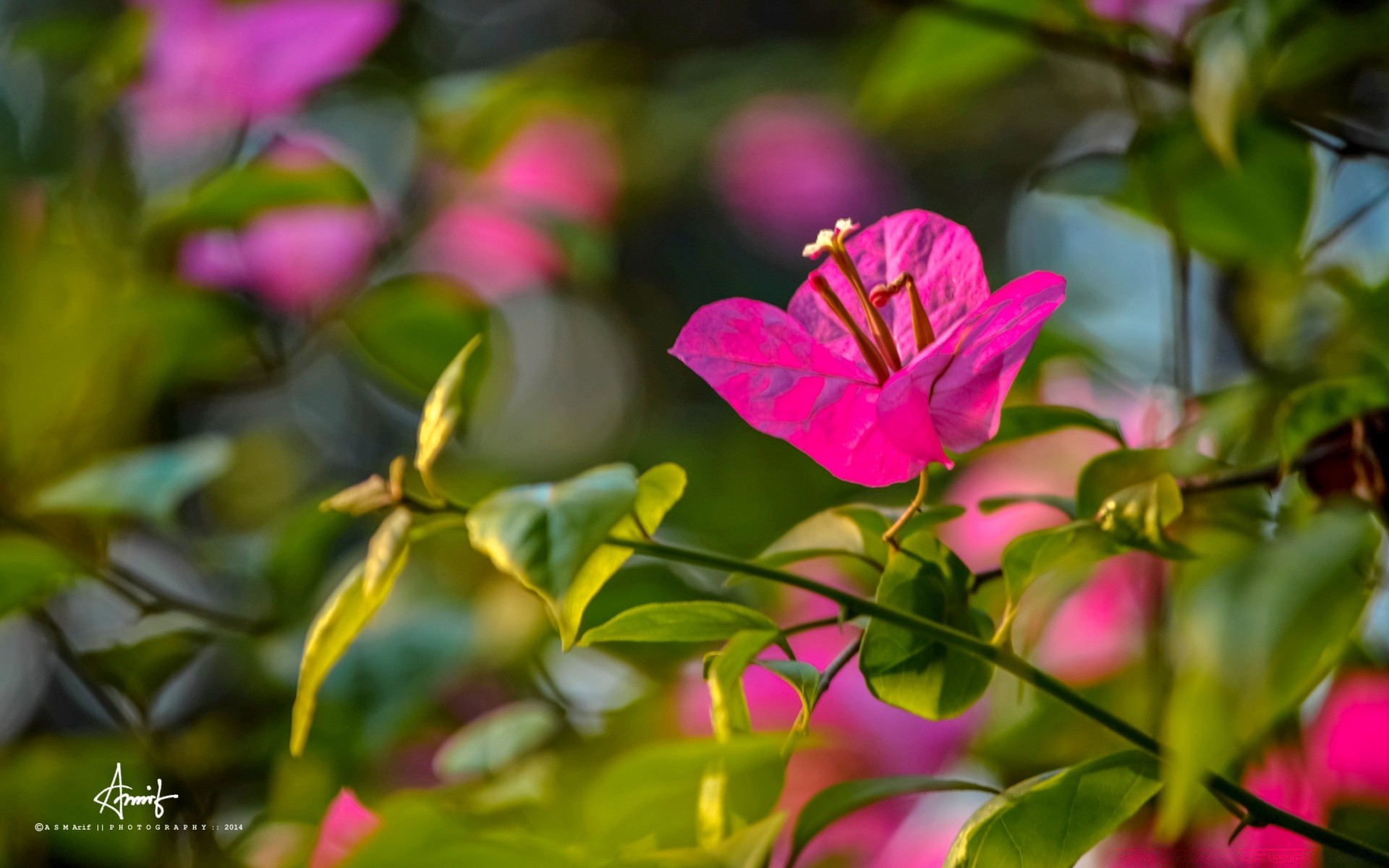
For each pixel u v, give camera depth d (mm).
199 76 874
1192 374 818
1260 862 763
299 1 871
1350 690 780
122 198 876
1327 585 668
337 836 800
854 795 739
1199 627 671
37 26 891
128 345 857
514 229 989
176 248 866
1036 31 807
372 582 712
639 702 809
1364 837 775
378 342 866
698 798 737
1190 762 668
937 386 719
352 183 833
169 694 862
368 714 812
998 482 858
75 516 835
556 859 717
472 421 861
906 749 815
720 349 728
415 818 716
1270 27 760
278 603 851
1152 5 802
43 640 929
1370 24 767
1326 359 773
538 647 833
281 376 892
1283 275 802
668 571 818
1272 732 761
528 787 787
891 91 845
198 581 884
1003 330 721
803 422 726
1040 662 825
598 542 699
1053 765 802
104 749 814
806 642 832
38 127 884
